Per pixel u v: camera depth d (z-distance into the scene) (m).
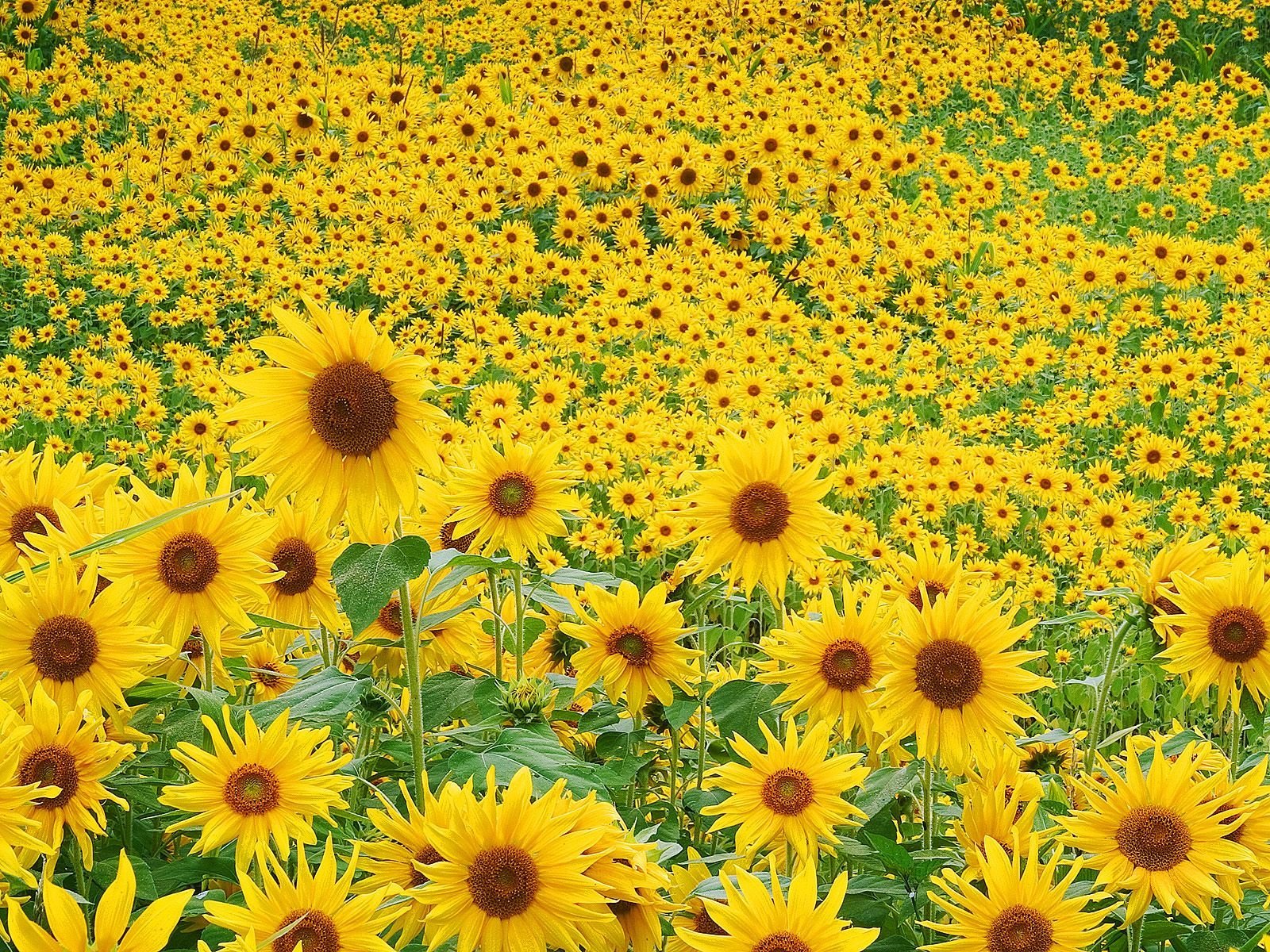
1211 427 7.81
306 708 2.42
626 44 13.67
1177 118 12.64
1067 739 3.04
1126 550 6.11
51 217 9.90
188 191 10.62
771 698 2.92
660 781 3.30
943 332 8.45
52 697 2.21
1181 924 2.53
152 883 2.15
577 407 7.52
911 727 2.45
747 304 8.32
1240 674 2.79
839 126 10.60
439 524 3.27
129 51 14.15
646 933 2.00
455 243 9.32
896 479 6.48
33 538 2.44
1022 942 2.06
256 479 6.38
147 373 7.70
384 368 2.24
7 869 1.77
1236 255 9.42
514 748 2.44
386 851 2.05
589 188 10.59
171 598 2.47
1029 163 10.95
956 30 14.54
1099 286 8.98
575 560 5.93
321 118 11.82
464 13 15.95
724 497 2.90
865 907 2.53
